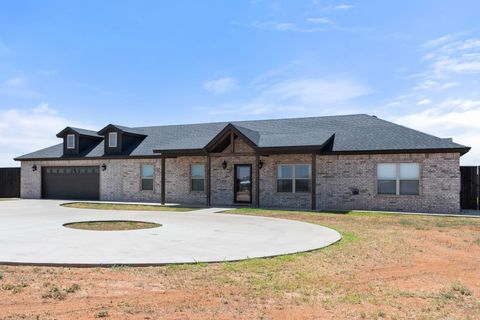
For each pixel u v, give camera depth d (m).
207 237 11.25
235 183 22.81
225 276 7.19
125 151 26.03
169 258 8.38
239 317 5.21
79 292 6.24
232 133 21.11
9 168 29.81
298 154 21.23
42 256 8.45
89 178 26.66
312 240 10.84
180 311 5.41
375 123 23.19
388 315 5.33
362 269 7.86
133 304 5.68
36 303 5.70
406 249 9.84
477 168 20.06
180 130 27.77
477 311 5.52
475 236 11.93
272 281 6.91
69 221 14.72
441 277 7.33
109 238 10.94
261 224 14.20
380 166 19.75
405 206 19.20
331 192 20.50
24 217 16.14
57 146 30.12
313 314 5.34
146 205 22.33
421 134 20.42
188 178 23.89
